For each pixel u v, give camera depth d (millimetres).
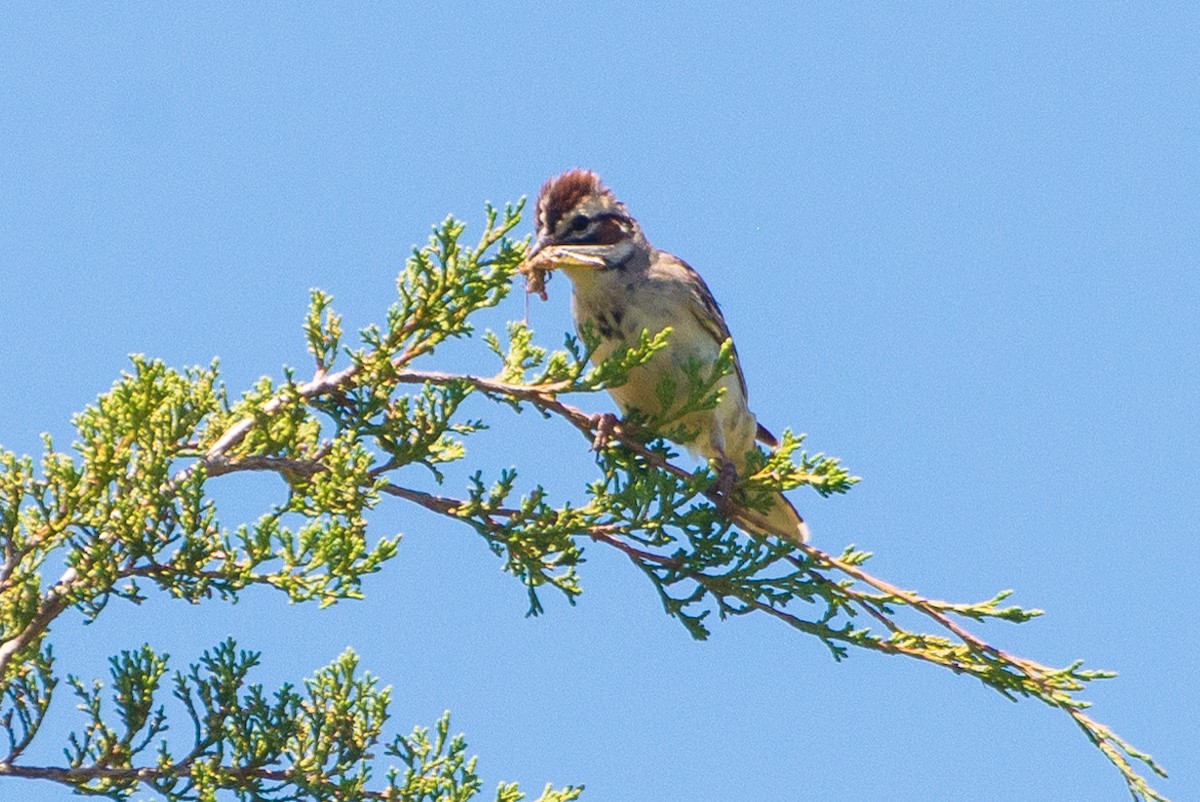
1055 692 9320
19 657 9258
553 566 9914
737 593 10008
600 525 10070
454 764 9914
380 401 9914
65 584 9094
